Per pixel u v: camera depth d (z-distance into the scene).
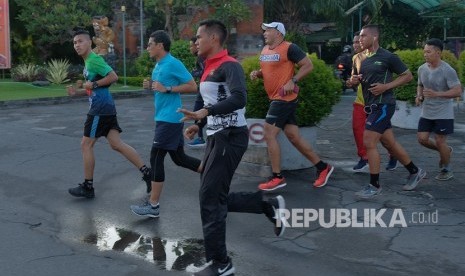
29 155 8.72
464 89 15.12
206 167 4.27
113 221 5.69
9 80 24.39
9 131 11.10
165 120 5.61
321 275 4.32
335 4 25.59
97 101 6.22
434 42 6.85
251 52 23.58
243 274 4.34
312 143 7.63
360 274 4.34
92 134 6.30
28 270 4.43
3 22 23.36
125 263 4.58
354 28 30.50
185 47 18.25
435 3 23.22
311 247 4.91
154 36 5.59
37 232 5.35
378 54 6.18
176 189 6.84
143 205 5.84
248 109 7.37
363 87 6.33
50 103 17.09
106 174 7.56
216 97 4.32
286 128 6.68
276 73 6.45
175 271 4.42
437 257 4.67
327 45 32.12
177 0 22.86
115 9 26.00
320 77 7.31
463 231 5.30
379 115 6.23
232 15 22.53
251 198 4.45
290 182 7.07
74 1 23.73
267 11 25.95
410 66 11.13
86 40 6.20
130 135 10.75
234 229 5.37
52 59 26.20
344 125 12.28
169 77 5.52
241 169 7.49
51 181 7.23
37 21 23.62
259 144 7.28
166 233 5.32
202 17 23.62
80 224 5.59
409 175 6.80
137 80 22.19
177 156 5.92
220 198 4.26
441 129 7.03
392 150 6.62
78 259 4.66
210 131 4.31
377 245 4.95
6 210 6.05
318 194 6.55
